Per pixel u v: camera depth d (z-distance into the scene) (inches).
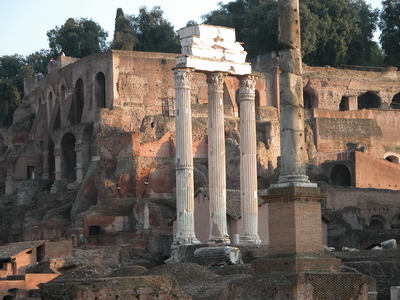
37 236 4269.2
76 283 1556.3
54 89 5408.5
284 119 1382.9
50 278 2667.3
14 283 2586.1
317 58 5792.3
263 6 5905.5
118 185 4315.9
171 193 4446.4
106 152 4544.8
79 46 6299.2
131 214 4210.1
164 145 4517.7
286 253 1333.7
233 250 2479.1
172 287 1582.2
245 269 2255.2
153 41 6136.8
